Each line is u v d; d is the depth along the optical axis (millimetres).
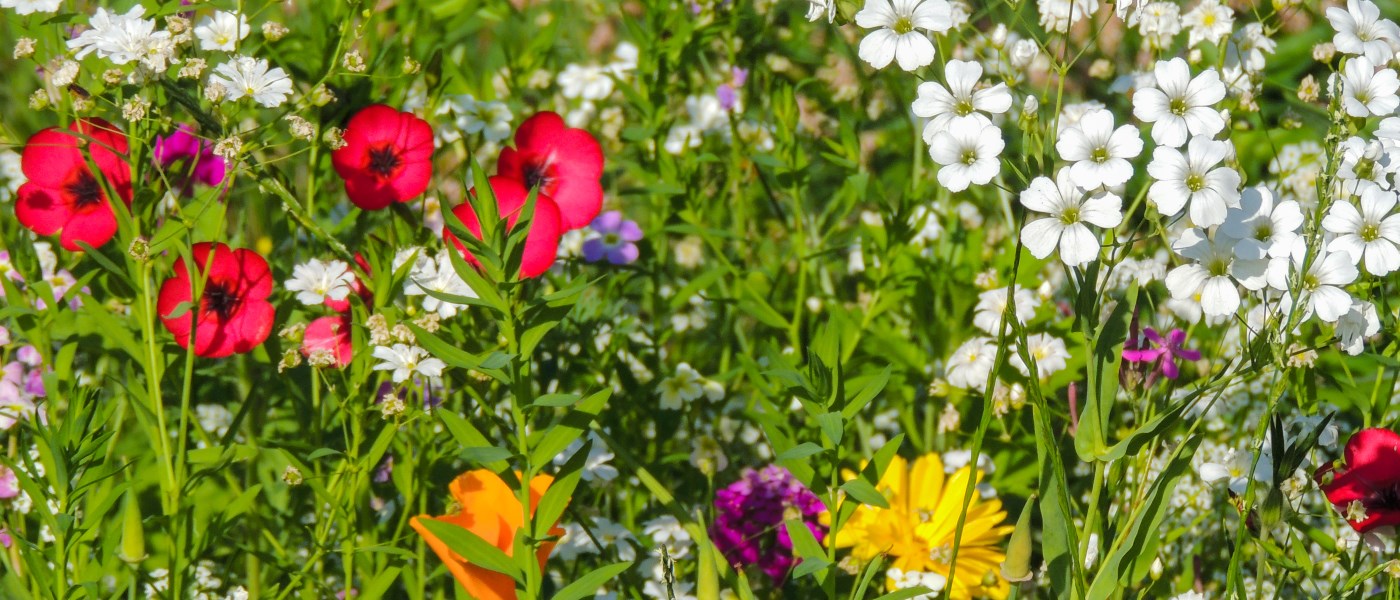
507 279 724
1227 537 822
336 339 834
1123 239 925
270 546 895
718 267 996
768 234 1086
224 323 824
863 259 993
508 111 961
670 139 1035
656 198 1047
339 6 922
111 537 806
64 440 778
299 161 938
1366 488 765
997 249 1039
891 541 859
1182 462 734
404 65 857
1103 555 756
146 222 823
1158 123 716
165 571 862
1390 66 780
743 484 914
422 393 841
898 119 1119
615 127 1067
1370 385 919
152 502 896
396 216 858
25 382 875
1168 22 884
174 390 911
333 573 914
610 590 892
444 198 713
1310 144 1050
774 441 757
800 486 904
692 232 980
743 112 1053
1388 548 832
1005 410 898
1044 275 1020
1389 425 833
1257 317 810
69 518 774
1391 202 730
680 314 1062
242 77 801
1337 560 810
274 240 924
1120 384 807
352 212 891
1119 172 707
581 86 1065
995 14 986
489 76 1002
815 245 1049
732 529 902
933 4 733
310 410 890
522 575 743
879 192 983
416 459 853
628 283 1035
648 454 958
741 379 1014
